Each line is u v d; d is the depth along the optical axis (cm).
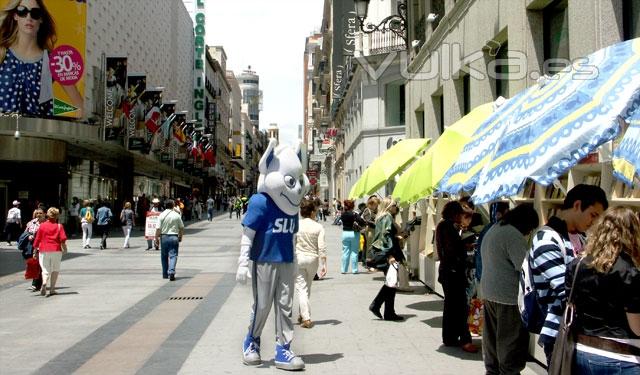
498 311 514
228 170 11481
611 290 321
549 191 679
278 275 646
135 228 3700
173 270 1367
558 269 396
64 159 2795
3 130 2516
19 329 839
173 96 5972
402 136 3097
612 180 559
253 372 623
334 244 2581
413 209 1512
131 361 665
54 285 1160
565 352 336
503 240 516
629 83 399
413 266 1438
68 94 2588
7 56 2477
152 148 3681
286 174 647
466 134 800
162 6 5234
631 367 317
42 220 1238
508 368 511
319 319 922
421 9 1717
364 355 699
